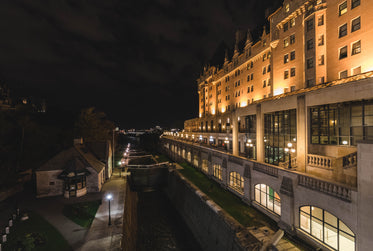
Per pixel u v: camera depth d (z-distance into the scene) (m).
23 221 20.30
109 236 17.88
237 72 55.06
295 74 31.73
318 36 27.69
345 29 24.75
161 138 98.25
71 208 23.47
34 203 24.91
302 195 17.33
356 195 13.05
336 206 14.34
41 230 18.66
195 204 29.28
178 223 31.97
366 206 12.39
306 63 29.56
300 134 19.64
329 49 26.59
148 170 49.59
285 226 18.64
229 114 49.62
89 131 53.97
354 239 13.32
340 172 15.55
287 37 33.62
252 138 31.80
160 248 24.67
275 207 21.00
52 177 27.50
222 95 65.69
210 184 34.22
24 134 34.59
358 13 23.06
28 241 16.59
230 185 30.58
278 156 24.69
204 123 67.88
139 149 114.25
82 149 33.91
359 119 16.75
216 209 22.98
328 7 26.73
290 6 31.98
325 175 16.83
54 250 15.80
